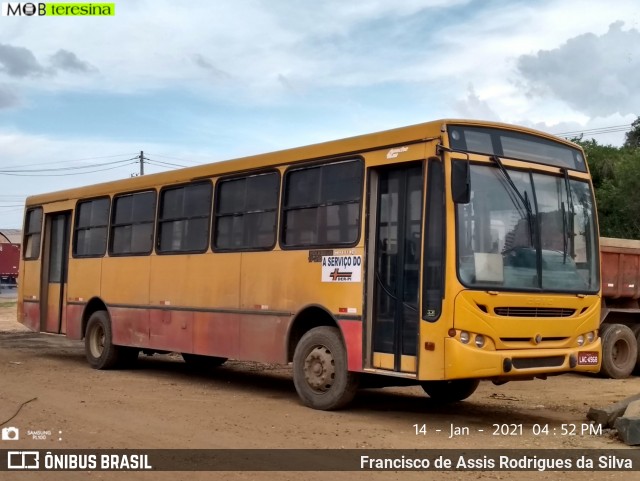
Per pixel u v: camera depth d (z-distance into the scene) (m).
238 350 12.12
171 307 13.66
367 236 10.17
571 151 10.62
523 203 9.78
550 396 12.95
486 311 9.18
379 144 10.16
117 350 15.34
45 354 18.48
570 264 10.10
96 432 8.93
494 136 9.75
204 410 10.54
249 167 12.32
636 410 9.03
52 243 17.69
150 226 14.48
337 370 10.41
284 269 11.39
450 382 11.55
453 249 9.08
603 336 16.03
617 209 31.12
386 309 9.94
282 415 10.21
